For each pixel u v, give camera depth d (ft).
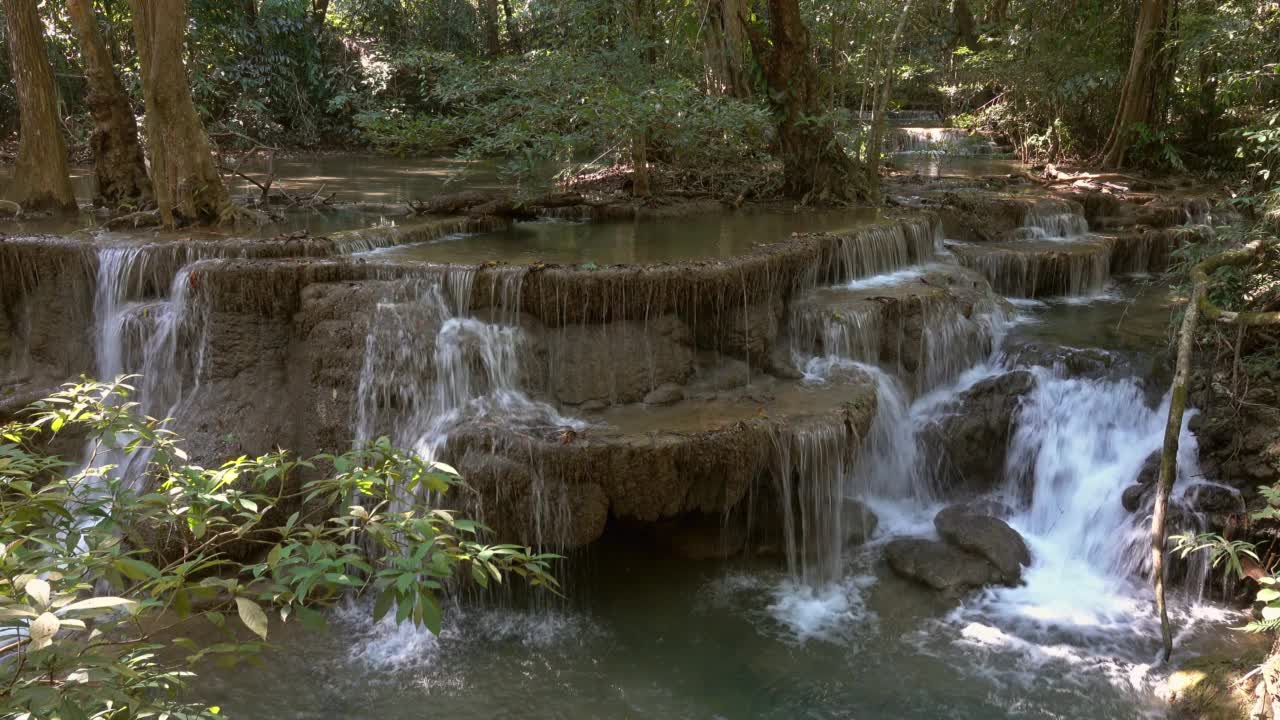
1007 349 29.25
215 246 26.27
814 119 38.88
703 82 45.50
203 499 10.46
